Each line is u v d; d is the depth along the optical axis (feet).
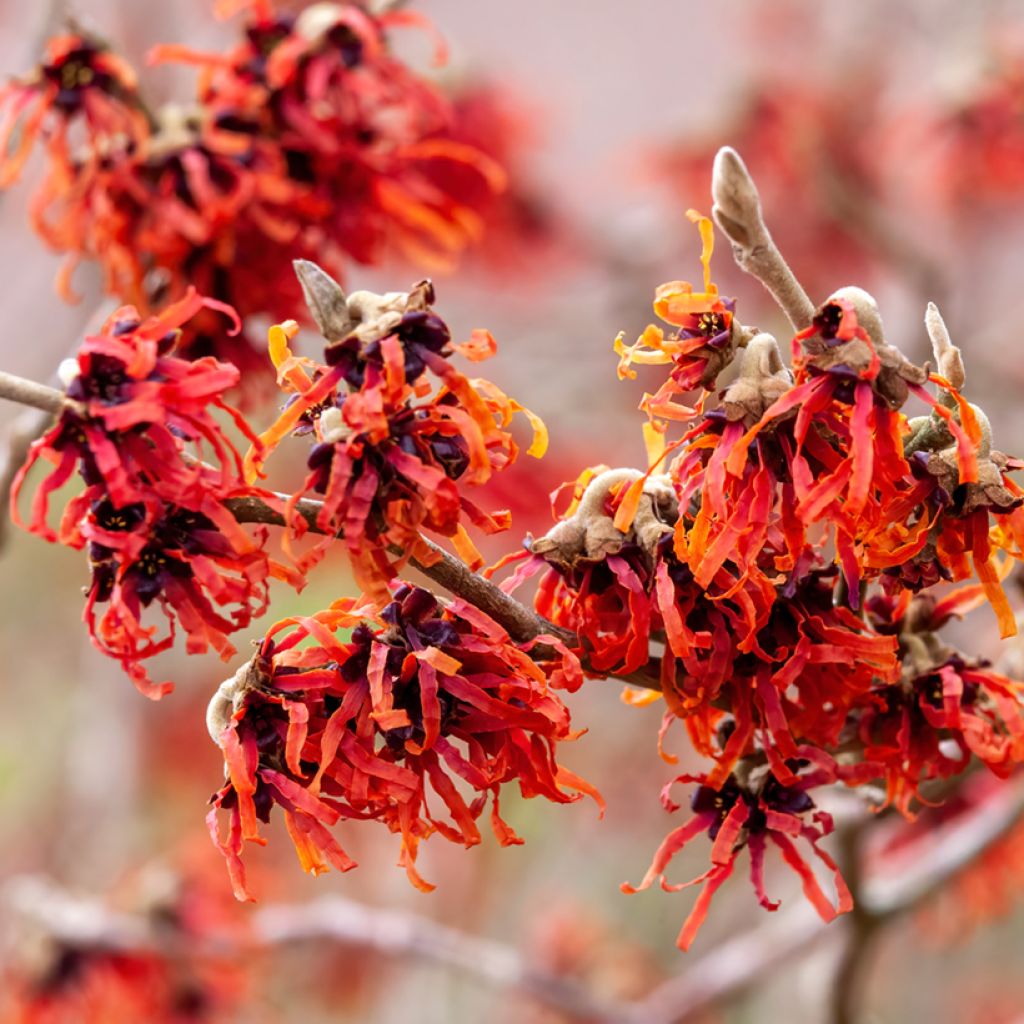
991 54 4.08
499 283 4.25
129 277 1.93
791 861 1.65
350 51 1.96
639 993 4.10
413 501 1.56
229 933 3.08
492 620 1.58
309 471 1.57
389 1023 4.40
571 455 3.88
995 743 1.69
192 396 1.55
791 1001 4.25
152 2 3.62
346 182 1.96
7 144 1.93
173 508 1.57
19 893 3.06
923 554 1.61
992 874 2.67
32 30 2.02
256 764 1.57
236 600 1.55
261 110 1.93
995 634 3.05
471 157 2.00
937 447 1.61
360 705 1.57
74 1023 2.93
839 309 1.57
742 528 1.57
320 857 1.57
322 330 1.57
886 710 1.69
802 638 1.60
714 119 4.26
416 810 1.58
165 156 1.91
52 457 1.55
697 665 1.60
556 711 1.57
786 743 1.61
